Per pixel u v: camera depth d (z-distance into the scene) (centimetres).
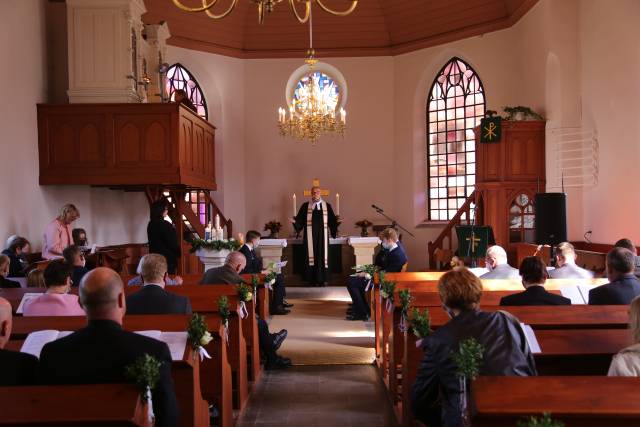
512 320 335
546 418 208
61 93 1137
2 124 941
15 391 260
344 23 1616
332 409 562
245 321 651
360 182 1652
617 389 254
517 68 1405
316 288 1324
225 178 1630
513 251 1209
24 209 997
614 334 390
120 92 1099
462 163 1564
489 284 624
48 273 494
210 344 477
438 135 1614
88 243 1167
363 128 1652
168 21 1493
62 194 1113
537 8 1257
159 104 1048
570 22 1177
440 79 1602
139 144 1051
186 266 1213
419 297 544
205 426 421
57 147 1053
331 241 1416
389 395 600
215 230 1063
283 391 620
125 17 1101
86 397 258
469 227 1107
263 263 1286
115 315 295
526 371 317
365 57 1652
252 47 1655
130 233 1346
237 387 558
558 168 1176
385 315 649
